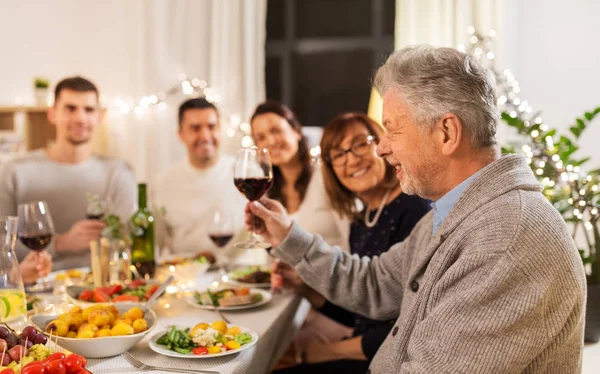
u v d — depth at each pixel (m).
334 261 1.60
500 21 3.30
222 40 3.87
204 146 3.04
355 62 4.01
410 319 1.17
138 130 4.00
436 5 3.44
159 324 1.50
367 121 1.88
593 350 1.68
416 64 1.13
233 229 2.16
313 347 1.91
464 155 1.14
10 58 3.83
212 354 1.24
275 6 4.08
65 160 2.82
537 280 0.99
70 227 2.80
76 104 2.77
